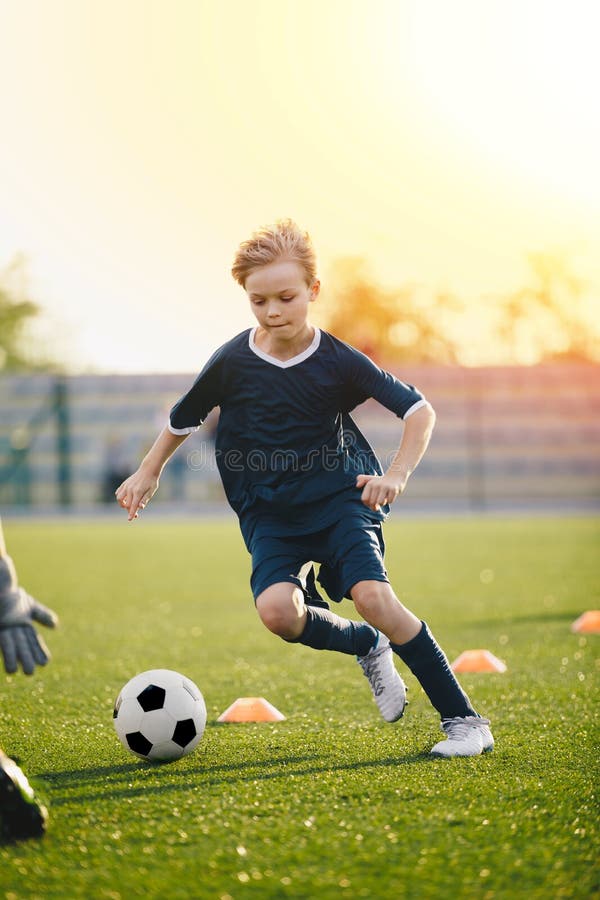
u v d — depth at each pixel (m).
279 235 6.66
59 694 9.65
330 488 6.88
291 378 6.87
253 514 7.05
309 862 4.92
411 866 4.86
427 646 6.87
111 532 34.44
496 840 5.19
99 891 4.64
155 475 7.21
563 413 49.38
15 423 49.88
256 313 6.75
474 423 49.56
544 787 6.09
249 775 6.47
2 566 6.70
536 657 11.41
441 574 20.66
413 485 49.56
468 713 7.04
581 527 32.97
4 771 5.25
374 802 5.81
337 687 9.85
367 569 6.62
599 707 8.62
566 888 4.61
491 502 49.34
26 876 4.81
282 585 6.63
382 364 49.94
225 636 13.62
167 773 6.57
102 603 17.31
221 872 4.82
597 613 13.72
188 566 23.45
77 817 5.61
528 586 18.58
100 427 49.75
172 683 7.00
